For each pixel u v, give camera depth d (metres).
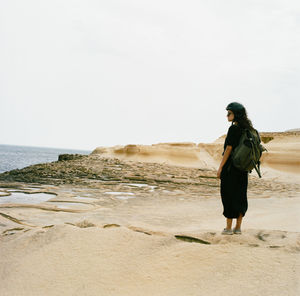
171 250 3.05
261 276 2.43
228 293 2.24
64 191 10.98
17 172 18.77
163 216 6.57
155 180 16.33
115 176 17.28
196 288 2.38
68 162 24.94
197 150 33.50
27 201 8.65
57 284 2.54
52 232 3.64
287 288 2.19
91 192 11.02
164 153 31.61
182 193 11.83
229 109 3.57
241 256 2.81
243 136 3.45
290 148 29.17
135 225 4.81
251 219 6.00
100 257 2.95
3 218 5.84
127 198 9.85
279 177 23.16
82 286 2.50
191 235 3.73
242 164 3.42
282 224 5.05
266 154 28.09
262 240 3.45
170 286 2.45
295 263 2.60
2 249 3.47
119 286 2.48
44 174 17.41
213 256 2.87
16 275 2.73
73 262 2.88
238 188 3.64
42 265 2.85
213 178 19.59
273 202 9.16
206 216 6.64
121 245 3.21
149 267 2.75
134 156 31.33
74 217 6.22
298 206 8.11
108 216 6.40
